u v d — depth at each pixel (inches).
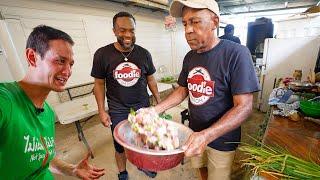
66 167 39.2
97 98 71.6
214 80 44.1
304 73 122.5
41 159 31.0
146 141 35.5
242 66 40.1
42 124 32.2
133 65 68.7
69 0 148.3
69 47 29.2
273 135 44.6
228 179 51.2
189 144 32.4
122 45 65.5
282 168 30.3
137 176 85.7
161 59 250.2
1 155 25.6
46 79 28.9
